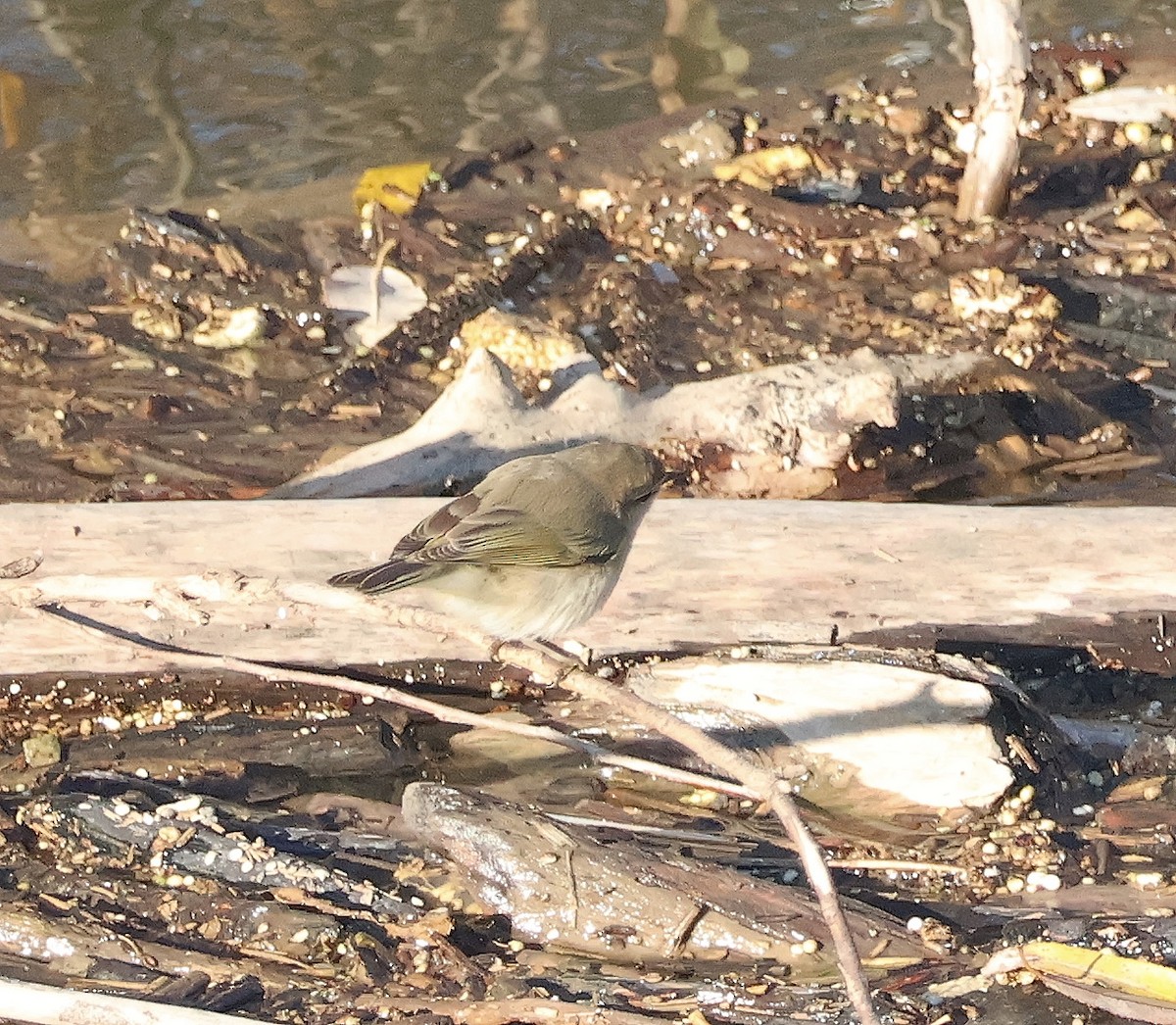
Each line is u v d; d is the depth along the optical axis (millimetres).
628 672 10344
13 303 16000
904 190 17844
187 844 9125
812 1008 7938
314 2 22875
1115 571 10609
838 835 9391
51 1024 7223
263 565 10578
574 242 16953
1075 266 16391
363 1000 7996
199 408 14398
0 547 10578
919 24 22000
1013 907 8703
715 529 10906
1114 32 21297
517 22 22297
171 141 19141
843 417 13266
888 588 10570
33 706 10492
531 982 8156
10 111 19641
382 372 14961
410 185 17922
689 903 8562
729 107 19375
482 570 8445
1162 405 14242
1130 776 9789
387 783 9922
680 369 14812
